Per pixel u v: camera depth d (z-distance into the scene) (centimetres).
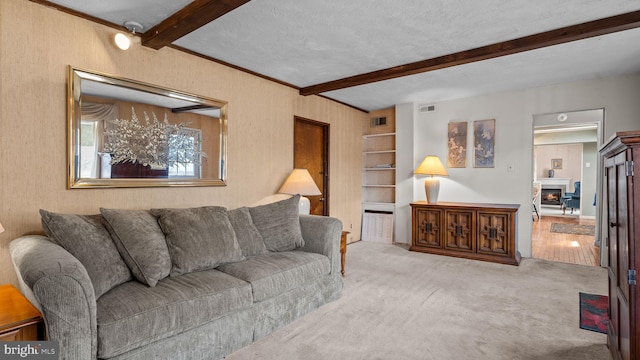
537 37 272
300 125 450
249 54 316
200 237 230
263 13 238
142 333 161
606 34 266
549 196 1051
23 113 208
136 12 232
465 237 439
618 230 178
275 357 198
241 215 286
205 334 189
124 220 207
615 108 391
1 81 199
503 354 201
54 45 220
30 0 209
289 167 416
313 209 473
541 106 437
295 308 247
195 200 307
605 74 385
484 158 480
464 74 384
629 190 153
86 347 144
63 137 225
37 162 213
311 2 223
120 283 190
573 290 311
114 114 250
